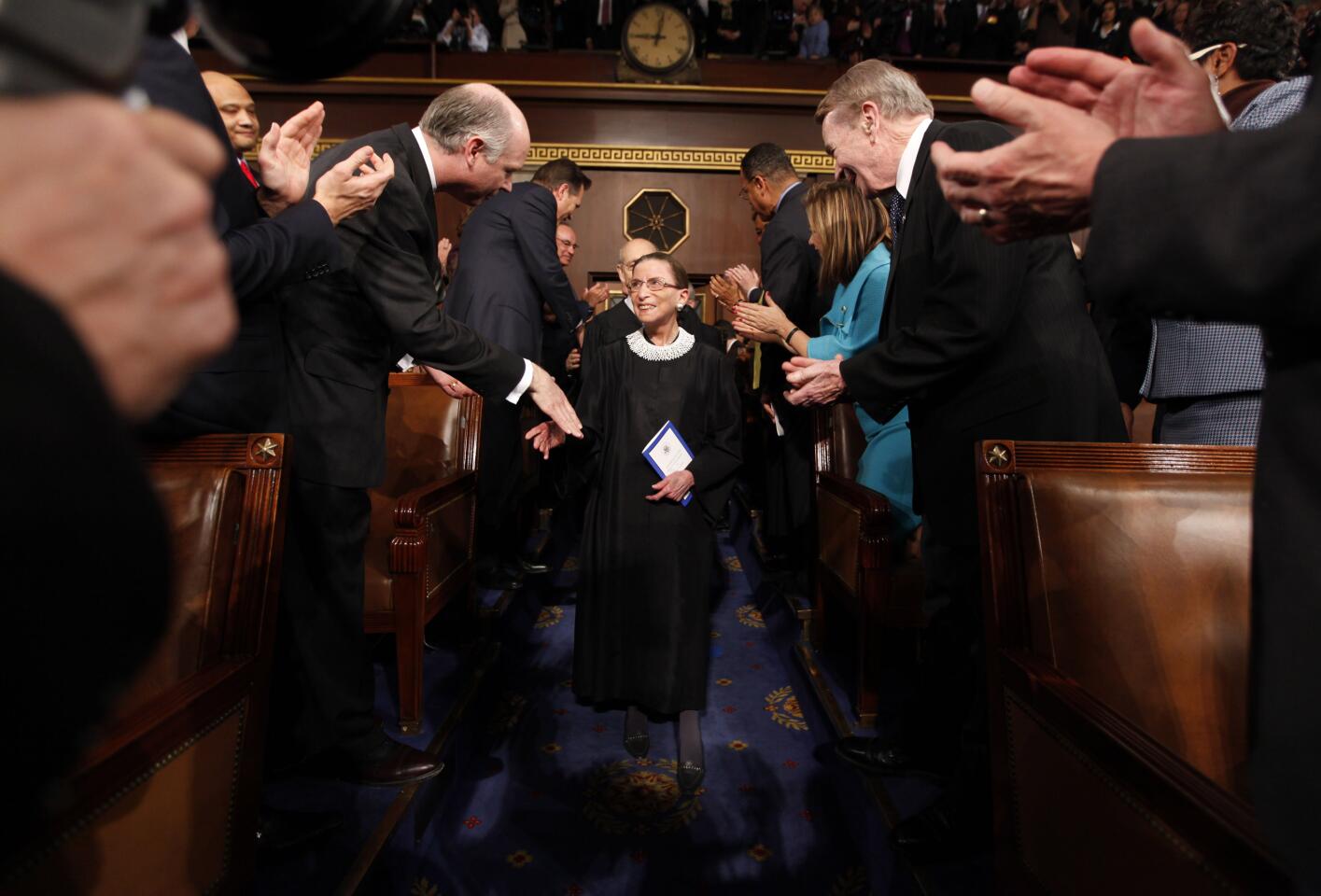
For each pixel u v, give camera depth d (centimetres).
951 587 179
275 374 158
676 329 271
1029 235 69
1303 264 45
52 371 23
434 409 284
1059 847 104
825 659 282
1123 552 122
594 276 751
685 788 227
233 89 279
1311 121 47
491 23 771
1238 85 189
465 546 273
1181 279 49
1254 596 53
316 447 174
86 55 23
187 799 99
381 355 187
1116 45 778
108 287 24
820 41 788
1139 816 85
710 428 259
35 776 26
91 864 82
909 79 170
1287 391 51
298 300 173
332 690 182
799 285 330
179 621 118
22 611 23
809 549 311
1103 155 55
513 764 244
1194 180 49
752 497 489
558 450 521
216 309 27
